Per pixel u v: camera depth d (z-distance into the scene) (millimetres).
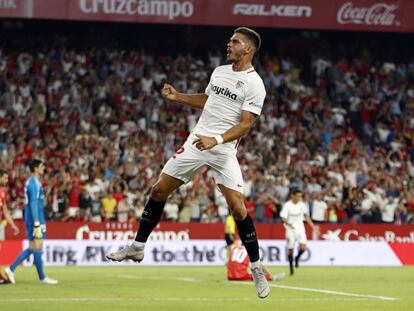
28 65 56750
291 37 62812
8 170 48250
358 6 54656
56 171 49031
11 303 21078
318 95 60562
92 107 55625
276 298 23453
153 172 51188
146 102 56688
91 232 45750
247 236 15984
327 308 20469
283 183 51219
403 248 48219
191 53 61562
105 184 49000
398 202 52469
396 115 60344
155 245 45438
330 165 53969
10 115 53625
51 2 51375
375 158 56156
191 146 15656
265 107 57906
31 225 28797
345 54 63562
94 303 21328
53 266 43000
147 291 25812
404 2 55094
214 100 15750
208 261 46000
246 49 15664
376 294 25422
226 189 15773
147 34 60875
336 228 48938
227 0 53250
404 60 63938
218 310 19688
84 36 59688
